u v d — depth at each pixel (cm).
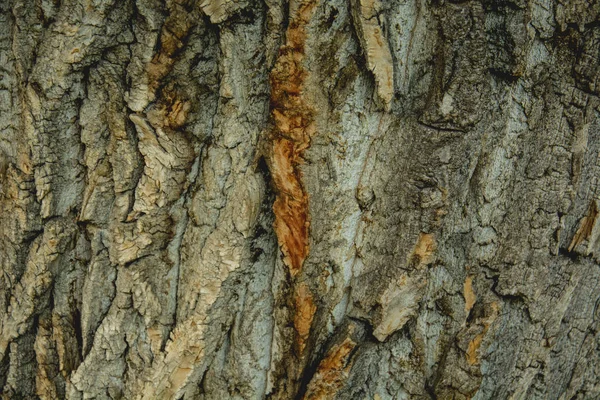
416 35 160
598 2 158
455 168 161
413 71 161
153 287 168
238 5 159
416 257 163
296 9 157
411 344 166
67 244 169
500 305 166
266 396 170
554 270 167
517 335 168
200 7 160
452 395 166
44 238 168
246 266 166
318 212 163
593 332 173
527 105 162
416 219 162
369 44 158
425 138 160
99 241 168
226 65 162
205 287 166
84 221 168
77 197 169
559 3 159
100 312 170
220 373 170
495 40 159
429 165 160
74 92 164
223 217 165
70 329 172
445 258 164
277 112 161
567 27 159
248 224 164
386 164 163
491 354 167
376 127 162
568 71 161
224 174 164
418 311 165
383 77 159
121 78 164
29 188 167
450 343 166
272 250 167
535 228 165
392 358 167
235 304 168
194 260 167
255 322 168
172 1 160
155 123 163
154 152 164
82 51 162
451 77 158
